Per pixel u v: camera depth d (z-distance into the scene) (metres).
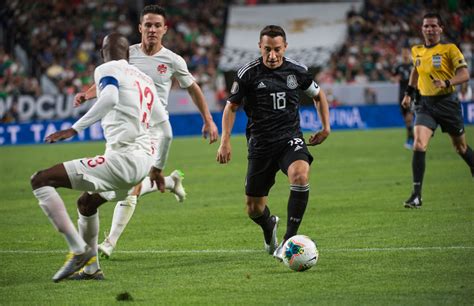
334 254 26.22
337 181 47.22
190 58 112.88
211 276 23.52
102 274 23.52
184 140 84.00
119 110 21.52
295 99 26.22
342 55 113.44
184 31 118.81
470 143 67.50
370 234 29.83
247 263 25.34
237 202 40.25
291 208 25.06
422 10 117.88
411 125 65.56
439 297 20.28
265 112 25.97
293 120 26.25
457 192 40.56
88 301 20.72
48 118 93.00
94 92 27.52
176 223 34.25
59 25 113.69
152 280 23.20
